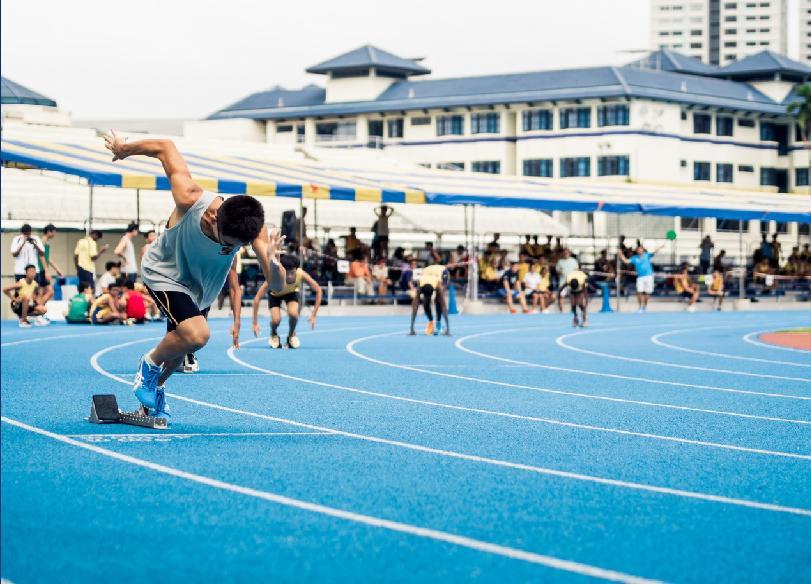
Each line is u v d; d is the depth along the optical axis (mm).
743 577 5570
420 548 6055
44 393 12719
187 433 9898
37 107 59375
